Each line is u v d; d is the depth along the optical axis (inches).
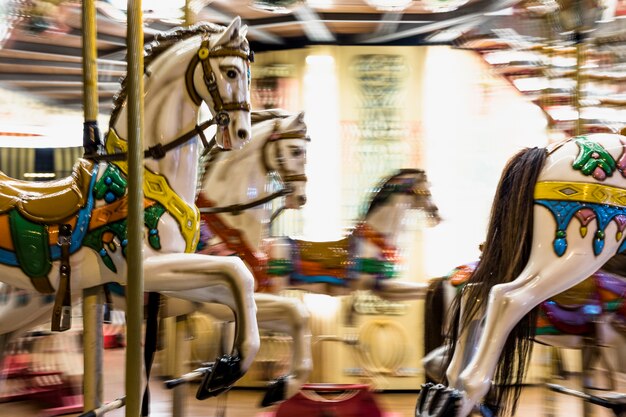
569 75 221.8
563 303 172.9
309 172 280.5
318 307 278.2
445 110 285.6
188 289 140.7
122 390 279.1
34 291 146.6
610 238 144.2
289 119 213.5
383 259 243.0
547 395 228.2
